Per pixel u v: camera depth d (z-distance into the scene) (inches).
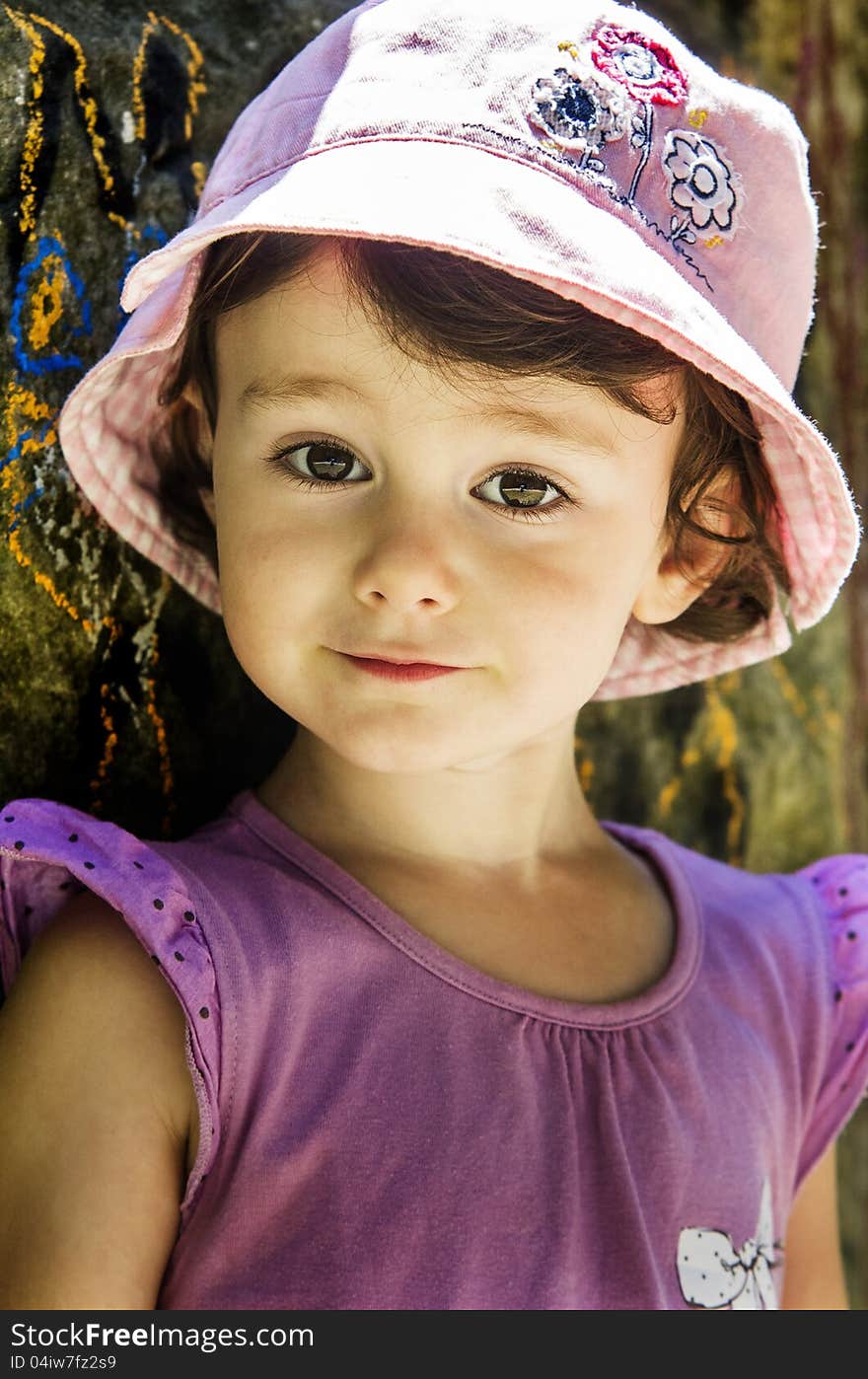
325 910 49.8
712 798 73.5
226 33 57.9
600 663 48.9
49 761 51.0
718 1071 54.5
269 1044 47.0
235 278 46.6
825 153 82.5
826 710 80.4
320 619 46.6
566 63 46.2
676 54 48.8
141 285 45.1
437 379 44.5
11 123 50.2
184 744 55.6
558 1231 48.7
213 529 55.2
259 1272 46.1
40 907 48.3
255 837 52.1
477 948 52.2
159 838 54.7
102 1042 45.0
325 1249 46.4
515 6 47.1
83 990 45.5
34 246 50.6
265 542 46.9
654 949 56.7
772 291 50.4
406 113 44.9
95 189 52.4
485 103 45.1
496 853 54.1
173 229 54.8
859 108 85.3
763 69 79.2
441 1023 49.7
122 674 53.4
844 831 81.5
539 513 46.8
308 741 53.5
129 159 53.6
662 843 61.9
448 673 46.4
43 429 50.6
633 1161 51.0
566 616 47.0
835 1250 64.1
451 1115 48.5
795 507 54.6
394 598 45.1
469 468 45.7
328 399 45.3
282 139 46.2
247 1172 46.2
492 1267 47.6
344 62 46.7
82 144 52.1
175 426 54.4
